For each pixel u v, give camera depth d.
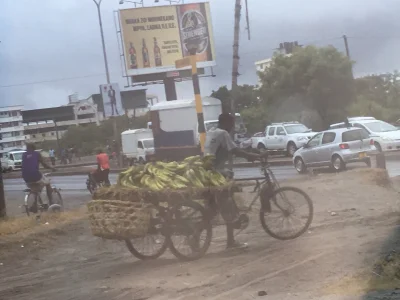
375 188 14.25
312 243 8.66
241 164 32.78
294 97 50.34
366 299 5.77
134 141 47.06
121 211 7.86
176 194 8.03
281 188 9.17
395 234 8.81
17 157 59.22
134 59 48.59
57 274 8.47
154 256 8.67
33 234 10.91
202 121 15.72
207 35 49.72
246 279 6.98
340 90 48.78
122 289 7.05
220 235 10.07
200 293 6.56
